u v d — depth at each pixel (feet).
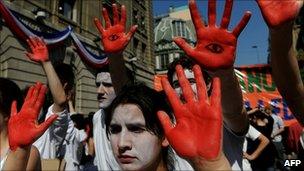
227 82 4.31
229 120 5.14
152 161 4.35
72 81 8.57
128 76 8.29
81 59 45.50
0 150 5.45
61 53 41.32
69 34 40.45
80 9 49.19
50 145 7.96
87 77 46.83
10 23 31.53
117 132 4.48
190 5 3.97
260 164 13.97
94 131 8.21
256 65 22.53
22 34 32.78
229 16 3.87
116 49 7.05
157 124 4.34
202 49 3.95
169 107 4.47
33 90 4.62
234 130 5.34
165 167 4.63
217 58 3.91
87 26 49.85
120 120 4.39
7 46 33.06
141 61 70.49
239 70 22.67
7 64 32.94
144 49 73.87
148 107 4.33
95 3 53.36
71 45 43.68
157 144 4.39
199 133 2.91
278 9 3.26
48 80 7.62
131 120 4.32
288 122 21.81
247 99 22.18
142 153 4.28
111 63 7.47
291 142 21.07
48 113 7.86
